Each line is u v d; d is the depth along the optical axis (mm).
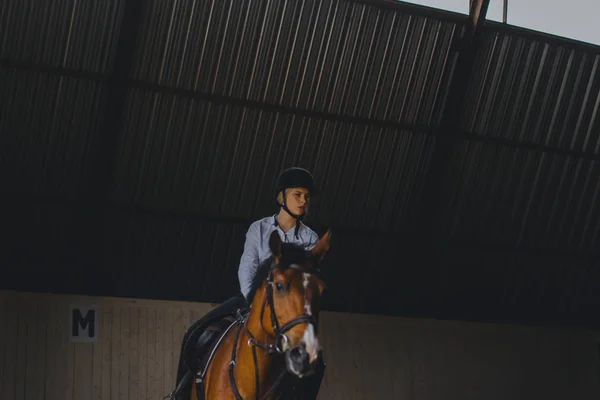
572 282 12828
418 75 10531
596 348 13266
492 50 10602
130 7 9133
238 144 10266
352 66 10227
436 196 11352
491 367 12430
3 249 9938
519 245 12203
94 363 10078
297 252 5406
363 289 11820
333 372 11375
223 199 10547
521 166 11562
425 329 12195
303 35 9852
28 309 9914
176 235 10547
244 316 6086
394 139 10859
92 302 10297
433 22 10242
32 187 9750
